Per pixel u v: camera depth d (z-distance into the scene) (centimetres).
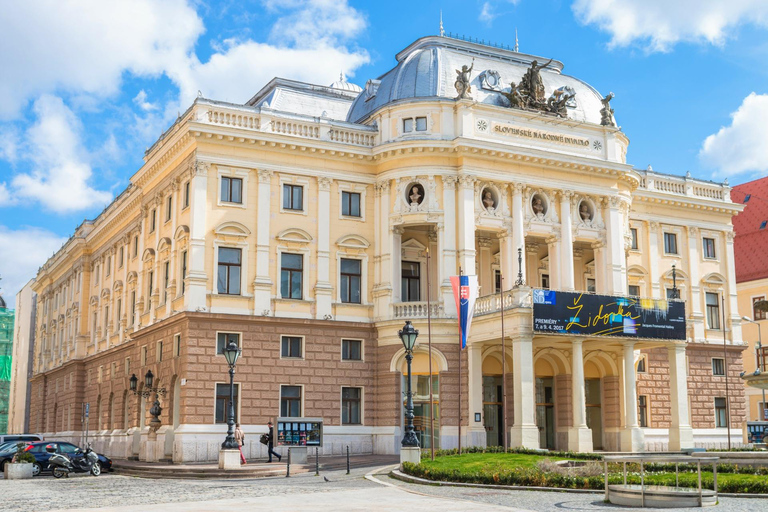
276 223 5262
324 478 3469
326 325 5275
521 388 4653
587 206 5828
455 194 5391
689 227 6812
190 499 2767
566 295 4838
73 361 7825
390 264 5388
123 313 6550
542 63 6291
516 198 5509
